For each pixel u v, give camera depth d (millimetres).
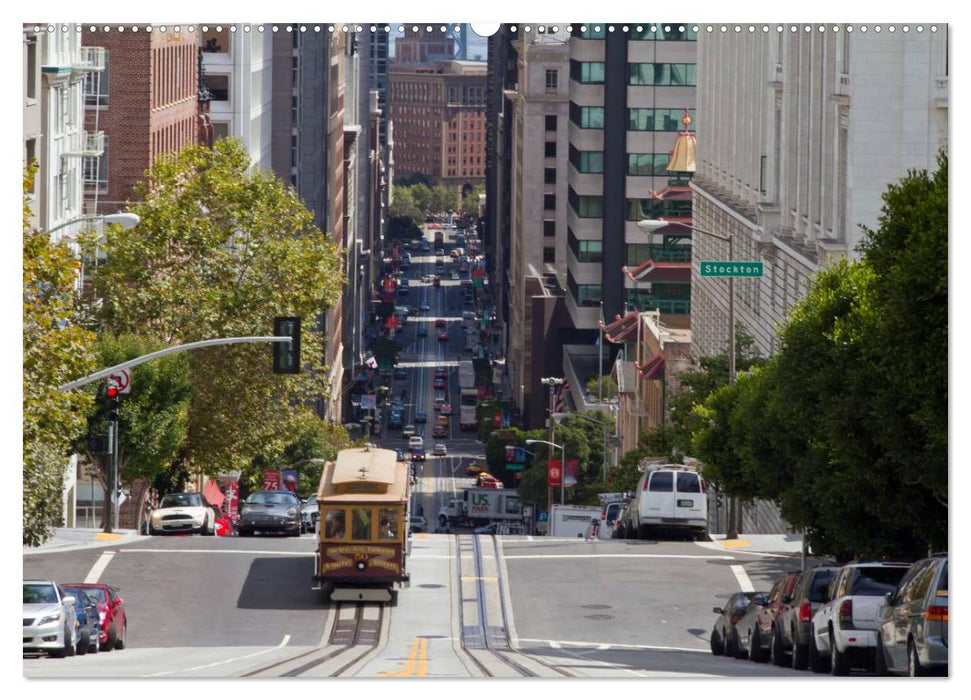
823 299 67000
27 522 67375
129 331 121875
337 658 55312
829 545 70375
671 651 64500
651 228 106562
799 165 126250
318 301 129250
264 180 129625
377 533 77625
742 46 165500
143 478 115875
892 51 97562
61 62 122000
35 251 55938
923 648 37188
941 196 43469
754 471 87000
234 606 75750
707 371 135500
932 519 57719
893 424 49969
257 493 107875
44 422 59531
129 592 77812
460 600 78750
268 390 125500
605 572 86500
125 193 150875
